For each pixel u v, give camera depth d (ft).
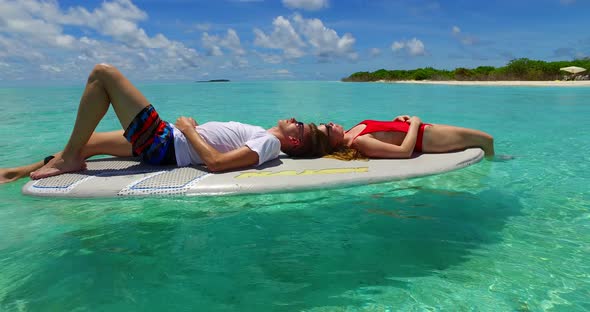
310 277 5.16
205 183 8.98
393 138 11.66
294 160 11.03
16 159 12.78
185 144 10.07
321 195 8.93
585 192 8.89
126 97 9.12
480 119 22.98
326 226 7.02
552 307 4.50
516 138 16.33
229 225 7.08
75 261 5.59
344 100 39.17
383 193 9.02
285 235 6.60
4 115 24.93
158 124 9.77
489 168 11.14
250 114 25.86
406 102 36.06
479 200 8.43
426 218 7.39
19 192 8.97
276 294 4.74
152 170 9.77
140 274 5.21
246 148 9.96
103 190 8.58
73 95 46.11
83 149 9.94
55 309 4.41
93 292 4.76
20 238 6.42
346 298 4.66
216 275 5.20
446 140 12.01
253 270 5.34
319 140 11.21
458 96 43.14
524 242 6.27
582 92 46.37
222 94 49.98
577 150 13.65
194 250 5.98
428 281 5.07
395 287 4.92
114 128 20.40
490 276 5.19
